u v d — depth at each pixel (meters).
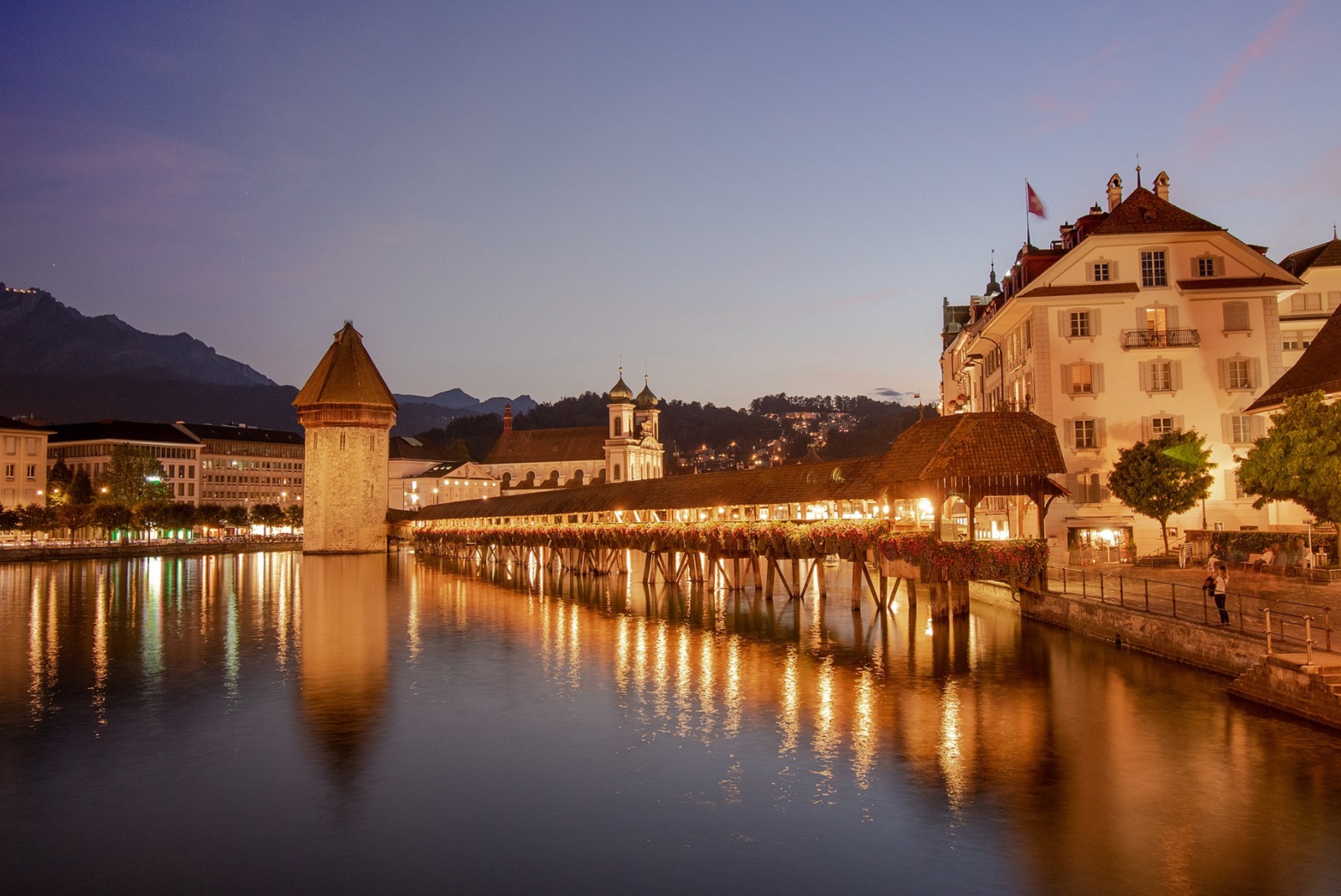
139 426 164.88
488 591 60.16
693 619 41.31
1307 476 35.00
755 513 51.88
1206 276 50.78
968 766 18.70
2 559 99.00
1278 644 22.95
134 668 31.89
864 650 31.86
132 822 16.69
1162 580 37.69
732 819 16.27
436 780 18.69
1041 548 36.22
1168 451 45.81
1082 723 21.44
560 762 19.67
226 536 162.50
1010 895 13.19
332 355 130.25
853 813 16.36
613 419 171.75
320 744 21.45
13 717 24.45
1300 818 15.55
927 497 37.25
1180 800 16.48
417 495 166.00
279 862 14.95
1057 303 50.91
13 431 132.62
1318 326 57.47
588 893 13.62
